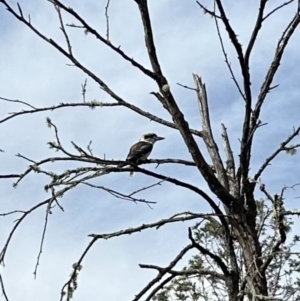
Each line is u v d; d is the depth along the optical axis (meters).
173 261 8.15
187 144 7.89
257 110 8.30
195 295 9.98
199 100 9.34
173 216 8.08
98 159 7.92
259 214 8.90
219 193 8.01
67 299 8.01
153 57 7.69
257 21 7.71
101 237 8.01
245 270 7.96
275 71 8.28
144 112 8.72
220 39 8.01
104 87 8.45
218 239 9.47
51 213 7.73
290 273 9.49
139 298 8.16
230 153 9.27
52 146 7.83
